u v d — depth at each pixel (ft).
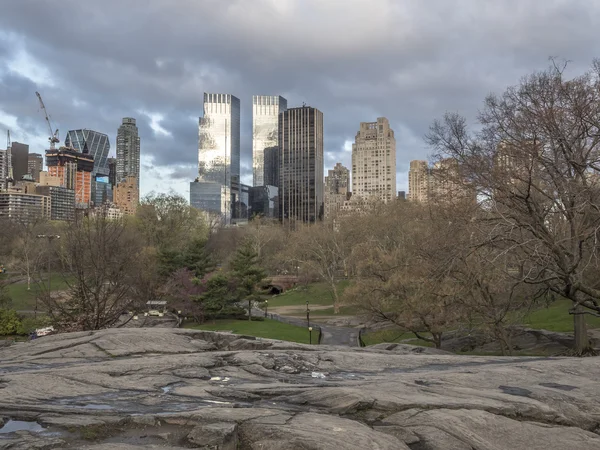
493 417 22.27
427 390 27.12
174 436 19.62
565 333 122.42
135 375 31.09
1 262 297.74
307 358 38.01
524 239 63.87
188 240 327.88
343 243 264.93
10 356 39.24
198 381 29.99
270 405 24.39
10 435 19.38
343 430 19.72
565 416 23.97
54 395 25.66
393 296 126.11
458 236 76.89
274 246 383.45
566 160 60.95
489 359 39.63
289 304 284.61
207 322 206.80
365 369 35.55
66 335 46.96
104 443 18.57
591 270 81.35
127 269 127.65
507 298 103.96
